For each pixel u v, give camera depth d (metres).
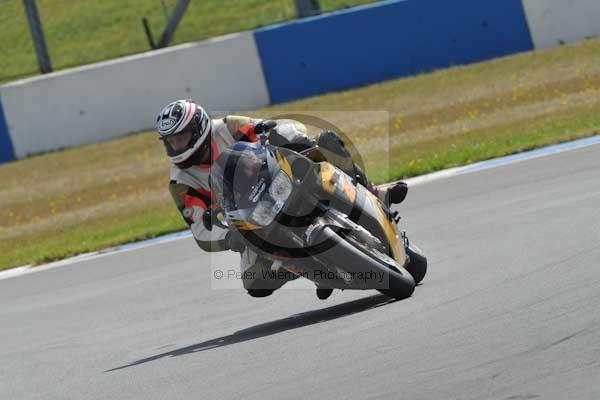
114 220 50.28
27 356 24.59
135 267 36.44
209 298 27.72
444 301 20.16
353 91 69.12
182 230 43.53
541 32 70.19
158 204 51.78
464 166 44.22
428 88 65.56
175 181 22.36
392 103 63.31
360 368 15.96
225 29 83.62
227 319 24.25
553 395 12.88
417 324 18.44
